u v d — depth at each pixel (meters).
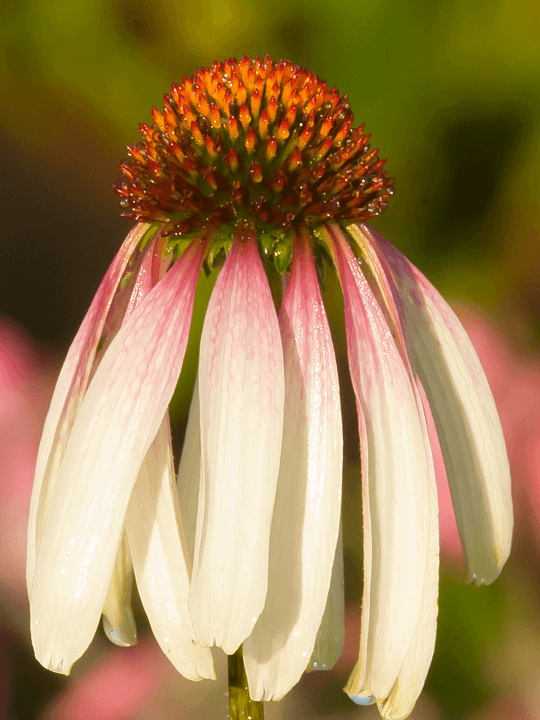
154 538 0.30
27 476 0.41
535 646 0.41
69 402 0.31
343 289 0.31
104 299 0.32
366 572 0.30
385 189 0.33
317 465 0.30
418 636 0.30
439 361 0.33
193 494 0.33
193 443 0.33
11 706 0.40
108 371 0.30
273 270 0.32
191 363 0.46
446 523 0.40
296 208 0.32
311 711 0.40
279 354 0.30
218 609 0.29
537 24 0.49
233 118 0.32
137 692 0.40
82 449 0.30
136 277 0.32
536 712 0.40
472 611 0.41
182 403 0.46
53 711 0.40
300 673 0.30
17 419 0.42
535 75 0.49
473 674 0.41
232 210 0.32
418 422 0.31
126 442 0.30
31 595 0.30
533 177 0.49
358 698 0.32
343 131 0.33
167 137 0.33
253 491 0.29
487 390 0.33
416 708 0.41
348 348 0.31
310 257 0.32
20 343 0.45
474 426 0.32
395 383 0.31
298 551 0.30
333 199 0.32
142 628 0.42
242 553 0.29
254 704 0.31
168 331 0.31
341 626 0.33
